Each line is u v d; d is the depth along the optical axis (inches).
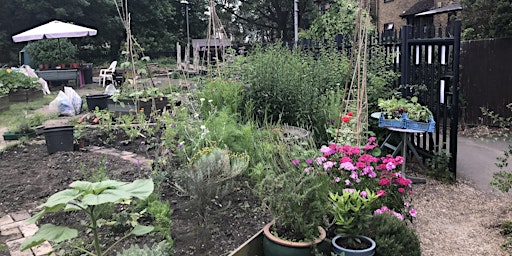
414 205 181.5
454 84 209.9
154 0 1199.6
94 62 1106.1
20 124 260.5
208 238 123.7
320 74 245.8
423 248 143.5
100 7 1055.6
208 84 238.7
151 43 1167.6
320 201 120.7
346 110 191.3
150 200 136.2
